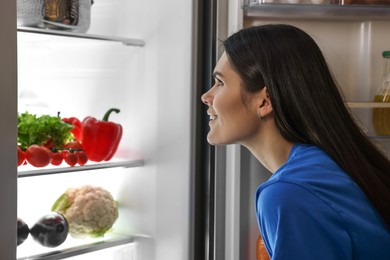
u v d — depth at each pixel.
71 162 1.62
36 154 1.55
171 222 1.79
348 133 1.14
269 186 1.05
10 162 1.21
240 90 1.19
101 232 1.76
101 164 1.71
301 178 1.04
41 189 1.92
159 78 1.80
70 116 2.00
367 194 1.08
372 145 1.19
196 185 1.78
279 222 0.99
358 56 1.97
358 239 1.02
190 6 1.73
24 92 1.84
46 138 1.63
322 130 1.12
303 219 0.99
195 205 1.78
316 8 1.77
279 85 1.14
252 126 1.20
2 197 1.20
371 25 1.95
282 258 0.98
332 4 1.75
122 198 1.90
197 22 1.75
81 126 1.79
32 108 1.82
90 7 1.74
